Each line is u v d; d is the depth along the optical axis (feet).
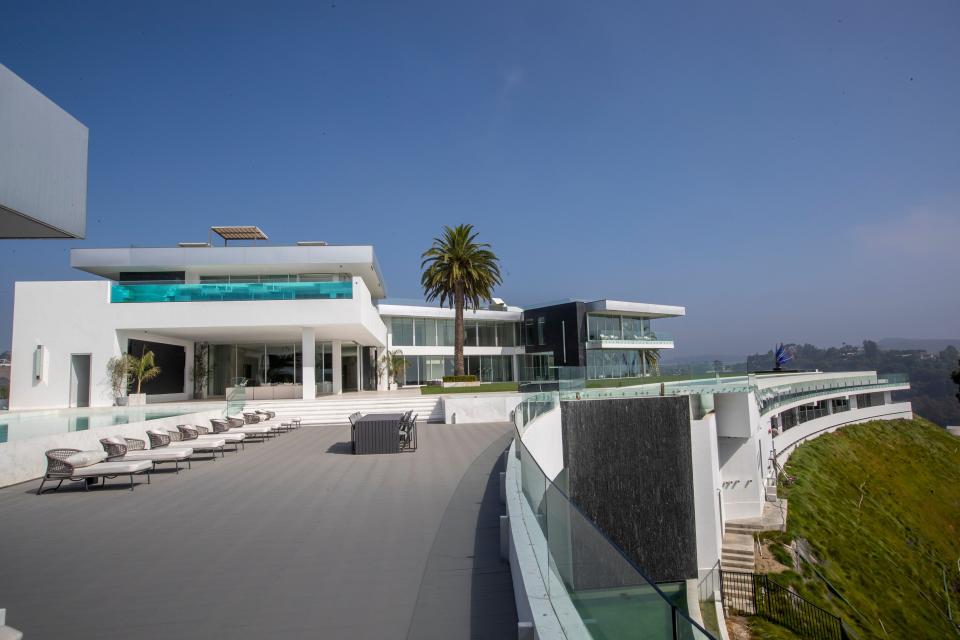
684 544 78.38
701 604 57.31
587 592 11.82
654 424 84.23
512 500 23.94
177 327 84.94
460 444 55.52
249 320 85.46
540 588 15.44
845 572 74.08
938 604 77.61
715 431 85.25
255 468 42.50
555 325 171.12
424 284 130.93
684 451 82.48
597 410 85.15
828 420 148.46
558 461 72.13
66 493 33.76
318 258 104.47
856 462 131.23
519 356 181.06
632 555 79.30
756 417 90.68
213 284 85.61
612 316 177.88
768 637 50.47
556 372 87.25
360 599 17.47
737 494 85.25
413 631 15.25
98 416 49.57
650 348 186.19
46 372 82.12
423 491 33.45
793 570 67.77
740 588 60.70
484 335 174.50
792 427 127.34
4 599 17.57
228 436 51.11
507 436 61.87
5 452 35.91
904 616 68.64
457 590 18.17
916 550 95.76
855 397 168.55
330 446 55.16
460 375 124.36
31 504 30.81
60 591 18.20
